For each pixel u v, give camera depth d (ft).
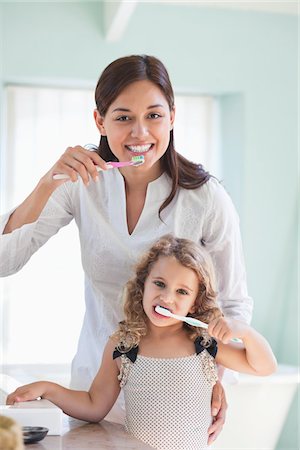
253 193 13.01
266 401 11.31
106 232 5.75
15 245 5.71
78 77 12.18
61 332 12.81
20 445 3.44
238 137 13.08
